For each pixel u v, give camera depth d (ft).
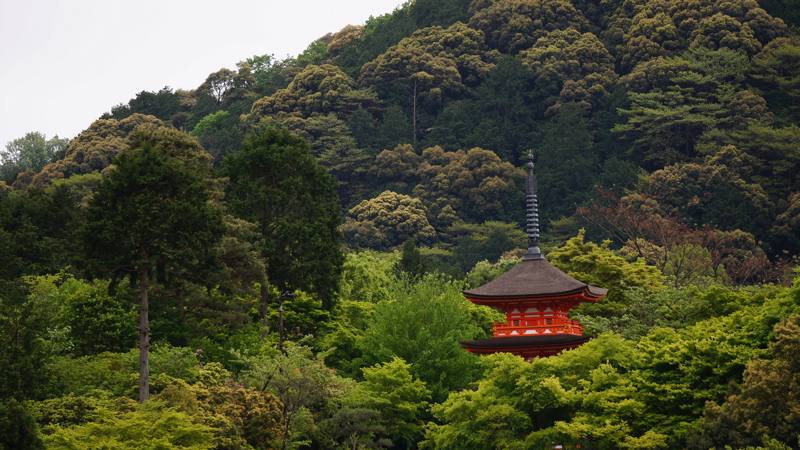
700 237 403.34
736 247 425.69
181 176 207.41
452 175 561.02
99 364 205.26
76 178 482.69
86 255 201.36
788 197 481.05
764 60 577.02
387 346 259.80
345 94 632.79
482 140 591.78
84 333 222.07
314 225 258.37
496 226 521.24
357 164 597.52
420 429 234.79
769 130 507.71
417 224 524.11
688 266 353.92
